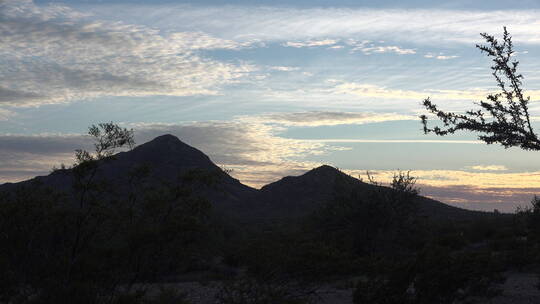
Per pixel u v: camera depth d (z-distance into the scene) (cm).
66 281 1048
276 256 1067
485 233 3916
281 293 1034
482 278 1250
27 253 1085
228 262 2442
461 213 8644
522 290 1680
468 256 1241
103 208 1095
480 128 1176
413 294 1252
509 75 1176
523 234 3566
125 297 1062
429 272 1190
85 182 1090
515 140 1149
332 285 1844
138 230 1061
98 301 1039
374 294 1224
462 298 1235
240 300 1024
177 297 1155
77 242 1084
